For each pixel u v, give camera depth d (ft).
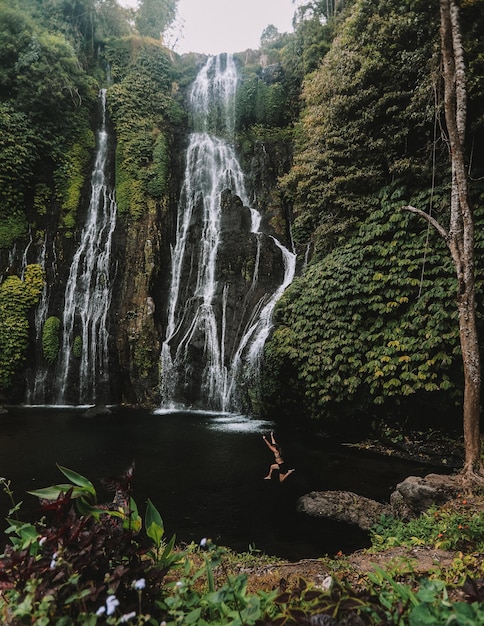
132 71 60.44
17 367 42.45
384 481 22.70
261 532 17.08
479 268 25.53
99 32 62.80
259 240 46.96
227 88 65.00
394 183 30.94
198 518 18.24
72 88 51.16
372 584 9.24
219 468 24.17
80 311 45.93
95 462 24.71
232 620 6.80
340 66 33.83
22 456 25.52
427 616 5.66
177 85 65.05
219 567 11.74
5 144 46.14
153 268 47.57
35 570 6.50
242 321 42.88
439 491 17.60
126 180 51.72
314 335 31.60
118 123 55.31
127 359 44.27
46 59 49.06
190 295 47.75
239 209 50.49
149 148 53.83
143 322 44.86
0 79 47.16
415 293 27.68
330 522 17.97
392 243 29.09
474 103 26.18
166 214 51.85
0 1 50.62
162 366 43.70
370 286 29.19
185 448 27.71
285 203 52.70
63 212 48.78
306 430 32.68
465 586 6.82
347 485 22.12
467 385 19.25
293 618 6.22
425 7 28.60
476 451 18.75
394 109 30.35
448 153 28.40
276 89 60.23
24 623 6.20
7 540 15.35
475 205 26.48
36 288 44.75
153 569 7.18
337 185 34.37
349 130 33.71
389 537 14.52
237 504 19.65
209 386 41.45
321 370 30.17
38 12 57.36
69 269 47.06
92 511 7.73
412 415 27.84
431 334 25.95
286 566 12.39
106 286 47.03
